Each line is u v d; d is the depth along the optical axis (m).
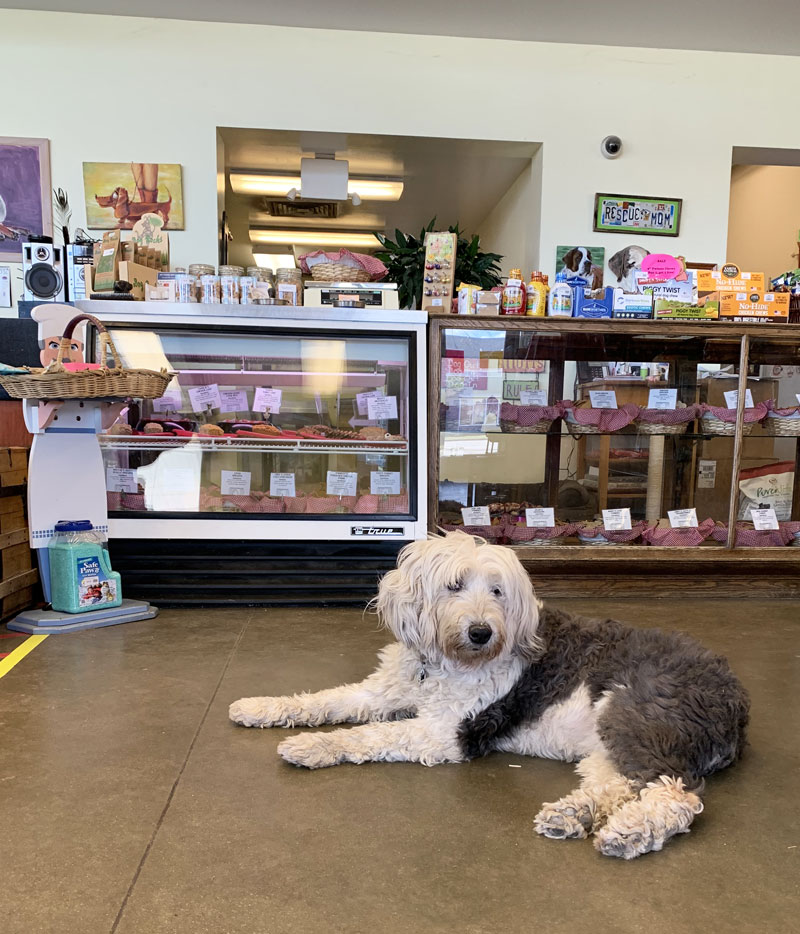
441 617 1.87
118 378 2.91
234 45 4.95
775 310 3.88
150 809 1.63
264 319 3.52
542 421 3.95
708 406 3.99
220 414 3.84
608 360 4.02
